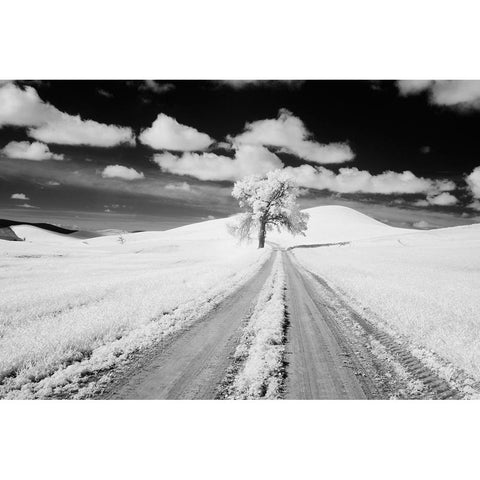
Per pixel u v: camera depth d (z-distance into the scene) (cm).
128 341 804
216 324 975
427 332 944
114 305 1159
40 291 1509
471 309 1275
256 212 5206
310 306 1241
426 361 739
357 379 655
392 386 634
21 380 605
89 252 5084
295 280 1864
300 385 626
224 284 1638
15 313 1080
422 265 3397
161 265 3186
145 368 672
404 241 7806
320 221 15088
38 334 844
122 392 583
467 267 3372
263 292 1452
